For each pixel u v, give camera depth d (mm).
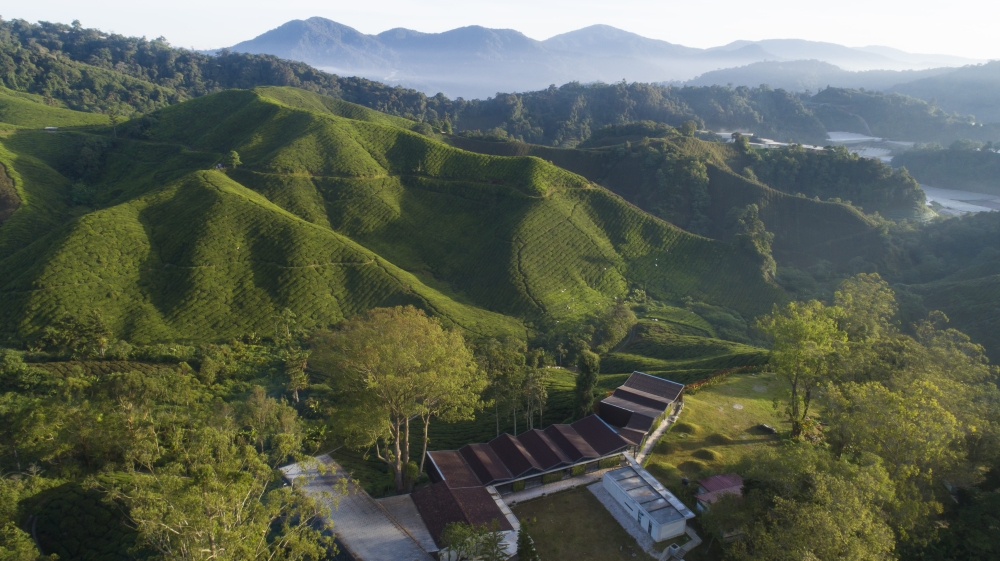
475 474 55125
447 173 187125
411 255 159875
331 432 64500
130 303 116125
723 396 74875
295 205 163500
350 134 192500
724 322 148750
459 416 56188
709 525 43281
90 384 81438
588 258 164500
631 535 48219
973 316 134125
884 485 38156
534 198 175375
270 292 126938
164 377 86000
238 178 167750
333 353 51875
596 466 57688
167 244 131625
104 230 127375
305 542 34406
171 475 34719
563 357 123875
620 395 69438
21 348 100688
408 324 52312
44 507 47156
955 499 47875
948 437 43531
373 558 43469
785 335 62281
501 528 47031
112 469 52688
